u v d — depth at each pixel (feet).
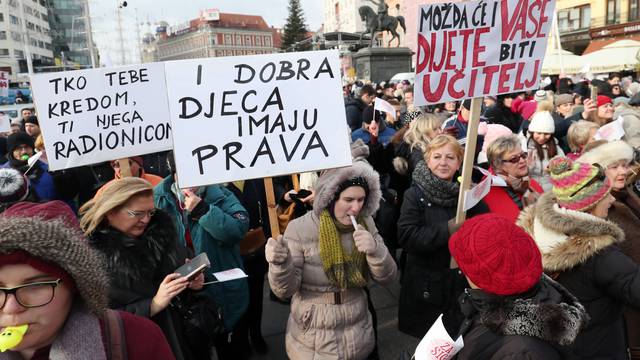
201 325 7.70
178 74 7.64
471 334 5.30
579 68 56.49
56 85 9.86
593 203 6.86
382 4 90.17
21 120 30.04
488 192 10.21
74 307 4.32
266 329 13.50
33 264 3.85
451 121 18.25
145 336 4.83
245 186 12.32
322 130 8.12
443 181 9.86
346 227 8.14
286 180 15.39
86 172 15.39
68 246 4.02
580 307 5.30
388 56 76.28
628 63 54.29
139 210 7.22
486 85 9.45
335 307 7.99
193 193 9.70
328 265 7.84
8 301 3.85
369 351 8.27
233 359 11.69
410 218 9.87
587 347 6.66
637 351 8.41
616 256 6.42
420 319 9.96
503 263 4.90
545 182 14.02
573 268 6.68
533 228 7.39
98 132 10.19
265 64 8.00
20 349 4.05
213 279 9.88
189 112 7.65
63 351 4.09
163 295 6.79
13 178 10.95
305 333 8.08
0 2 159.33
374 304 14.70
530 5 9.56
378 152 16.11
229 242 9.80
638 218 9.43
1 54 162.61
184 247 8.60
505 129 14.71
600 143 10.84
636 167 11.49
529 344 4.78
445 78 9.32
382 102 16.96
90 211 7.27
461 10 9.16
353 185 7.84
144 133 10.58
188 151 7.63
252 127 7.88
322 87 8.16
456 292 9.39
